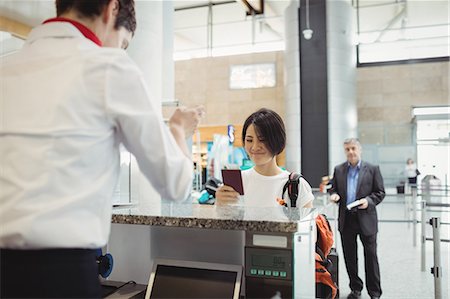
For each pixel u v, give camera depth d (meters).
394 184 9.13
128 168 1.78
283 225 0.97
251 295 1.01
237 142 10.73
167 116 3.40
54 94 0.74
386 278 3.75
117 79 0.77
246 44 12.14
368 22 10.41
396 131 9.58
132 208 1.42
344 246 3.32
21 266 0.71
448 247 5.06
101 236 0.77
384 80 10.53
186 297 1.09
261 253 1.00
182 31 11.76
